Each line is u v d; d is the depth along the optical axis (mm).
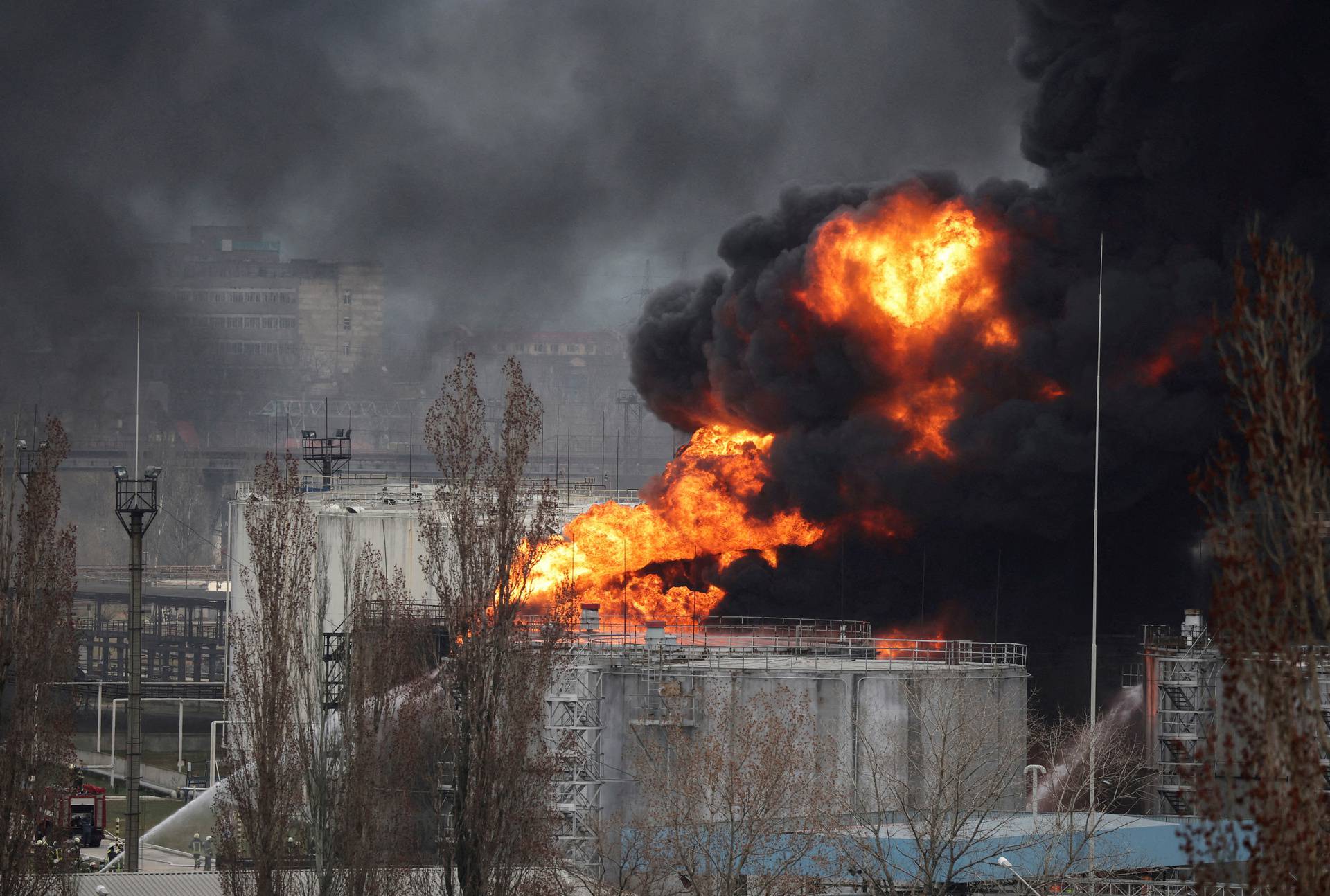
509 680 123875
